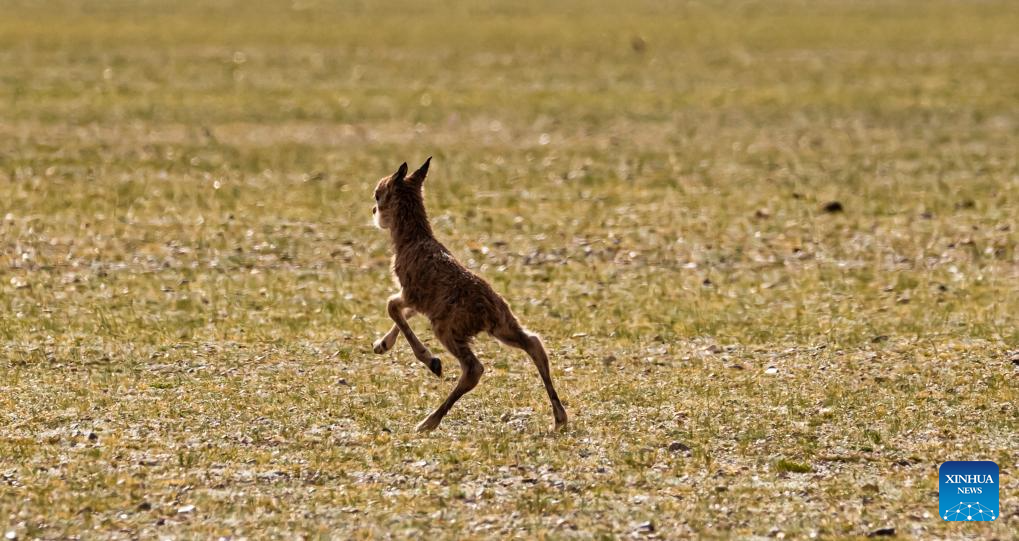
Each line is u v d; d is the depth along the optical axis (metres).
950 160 72.81
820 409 30.47
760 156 74.25
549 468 26.33
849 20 173.50
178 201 58.59
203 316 39.41
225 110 88.94
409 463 26.62
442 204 59.34
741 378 33.41
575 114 90.50
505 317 28.47
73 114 84.94
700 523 23.55
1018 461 26.83
